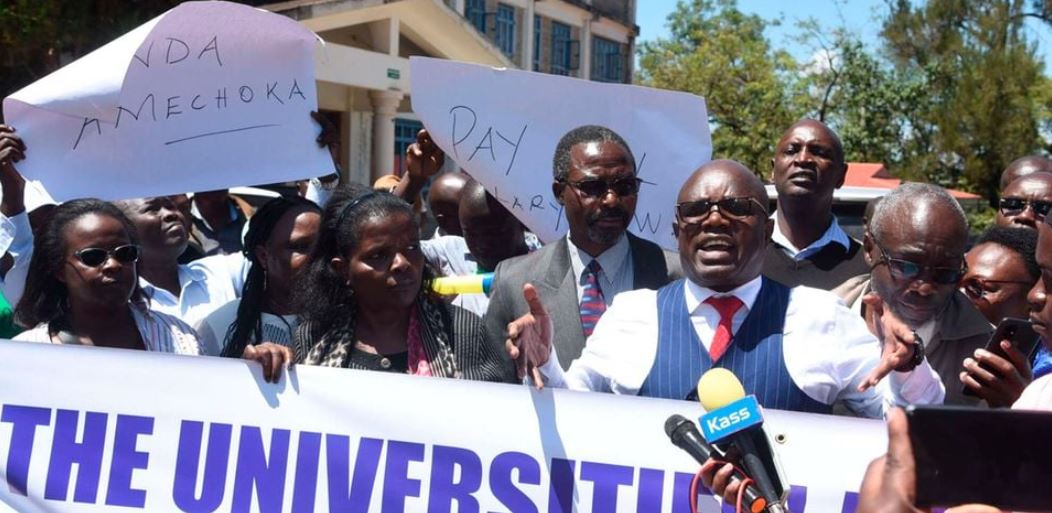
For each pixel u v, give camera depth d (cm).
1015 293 392
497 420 311
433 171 499
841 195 1015
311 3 1186
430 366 347
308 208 424
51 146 413
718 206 308
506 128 449
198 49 423
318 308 355
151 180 420
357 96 1398
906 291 339
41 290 362
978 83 3152
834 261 473
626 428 305
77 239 353
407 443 315
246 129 432
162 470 322
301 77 441
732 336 308
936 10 3184
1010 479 140
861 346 306
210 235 593
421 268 349
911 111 3247
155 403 323
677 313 316
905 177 3222
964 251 340
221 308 431
